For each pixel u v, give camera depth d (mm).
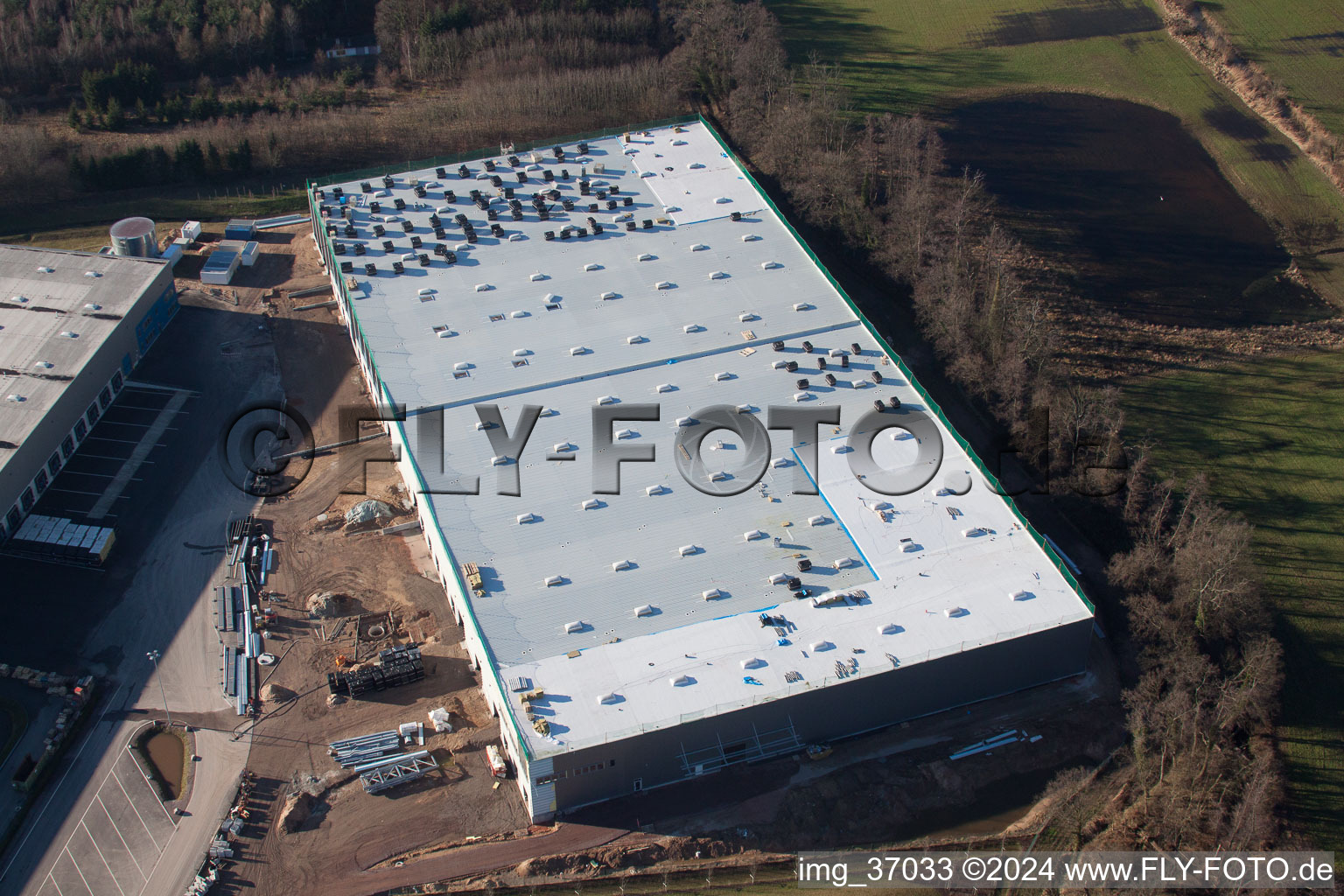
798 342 149750
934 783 110875
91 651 121562
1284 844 104250
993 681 117375
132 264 163875
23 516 134625
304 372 159250
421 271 162500
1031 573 120250
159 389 154750
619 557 121938
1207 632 120375
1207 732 109938
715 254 165875
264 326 166750
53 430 139625
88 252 175375
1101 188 199750
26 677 118125
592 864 103750
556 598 117500
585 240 168875
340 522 137375
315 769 111250
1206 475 144000
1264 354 164375
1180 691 111562
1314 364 162125
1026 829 107375
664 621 115562
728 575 120188
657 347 149000
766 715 109188
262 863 103438
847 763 112625
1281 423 152250
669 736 106375
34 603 125875
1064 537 137125
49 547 130500
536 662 111375
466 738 114125
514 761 110688
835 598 117125
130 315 155000
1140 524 134375
